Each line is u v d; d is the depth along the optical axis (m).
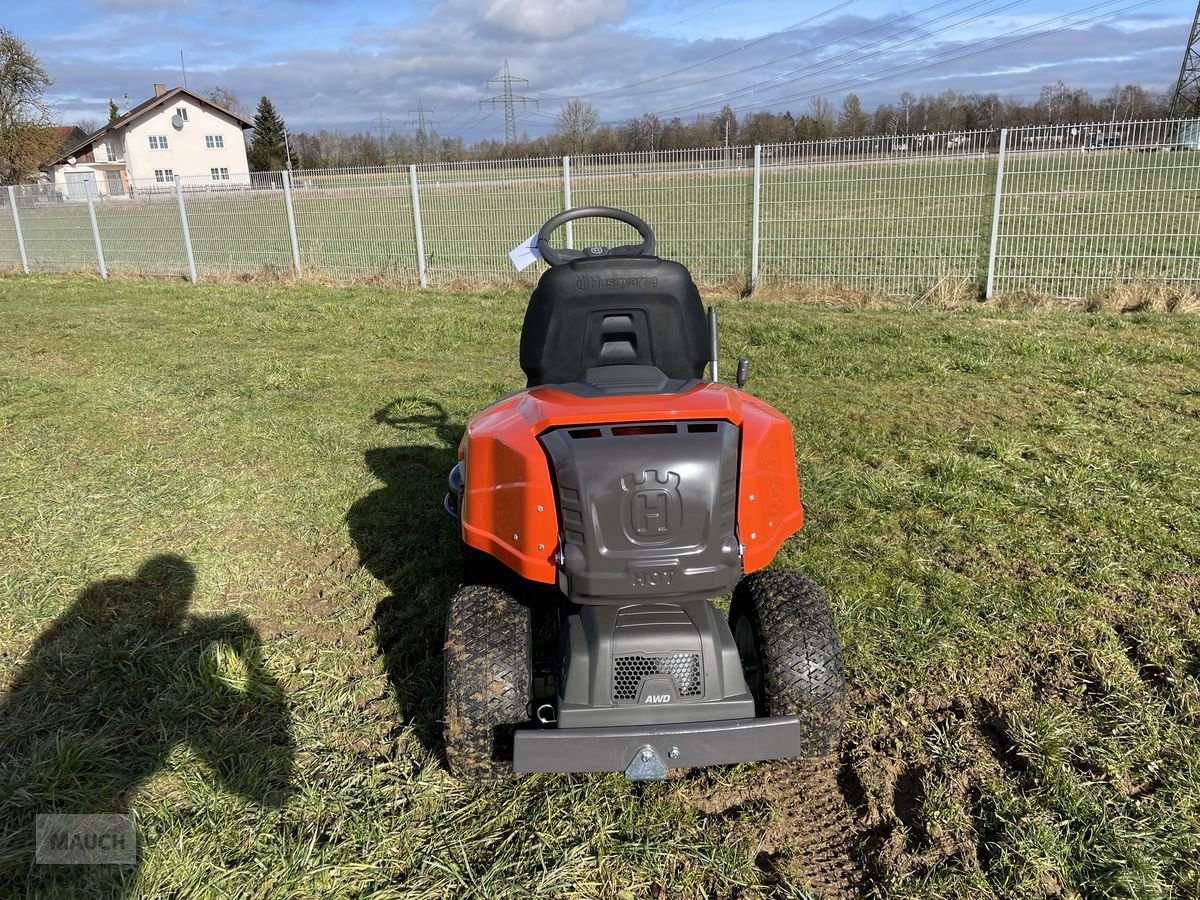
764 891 2.48
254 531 4.92
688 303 3.19
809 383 7.35
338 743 3.12
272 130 72.81
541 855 2.58
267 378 8.08
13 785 2.87
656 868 2.54
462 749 2.67
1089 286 10.34
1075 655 3.48
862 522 4.70
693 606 2.71
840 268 12.35
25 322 11.47
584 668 2.59
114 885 2.47
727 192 12.29
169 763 2.99
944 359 7.85
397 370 8.40
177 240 17.12
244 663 3.56
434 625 3.86
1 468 5.88
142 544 4.74
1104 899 2.37
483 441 2.71
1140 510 4.69
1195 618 3.67
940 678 3.38
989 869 2.49
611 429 2.59
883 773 2.91
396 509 5.15
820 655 2.70
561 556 2.48
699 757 2.50
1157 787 2.77
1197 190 9.80
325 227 15.53
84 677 3.53
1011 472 5.27
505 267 13.91
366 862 2.56
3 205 19.16
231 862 2.58
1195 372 7.21
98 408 7.24
